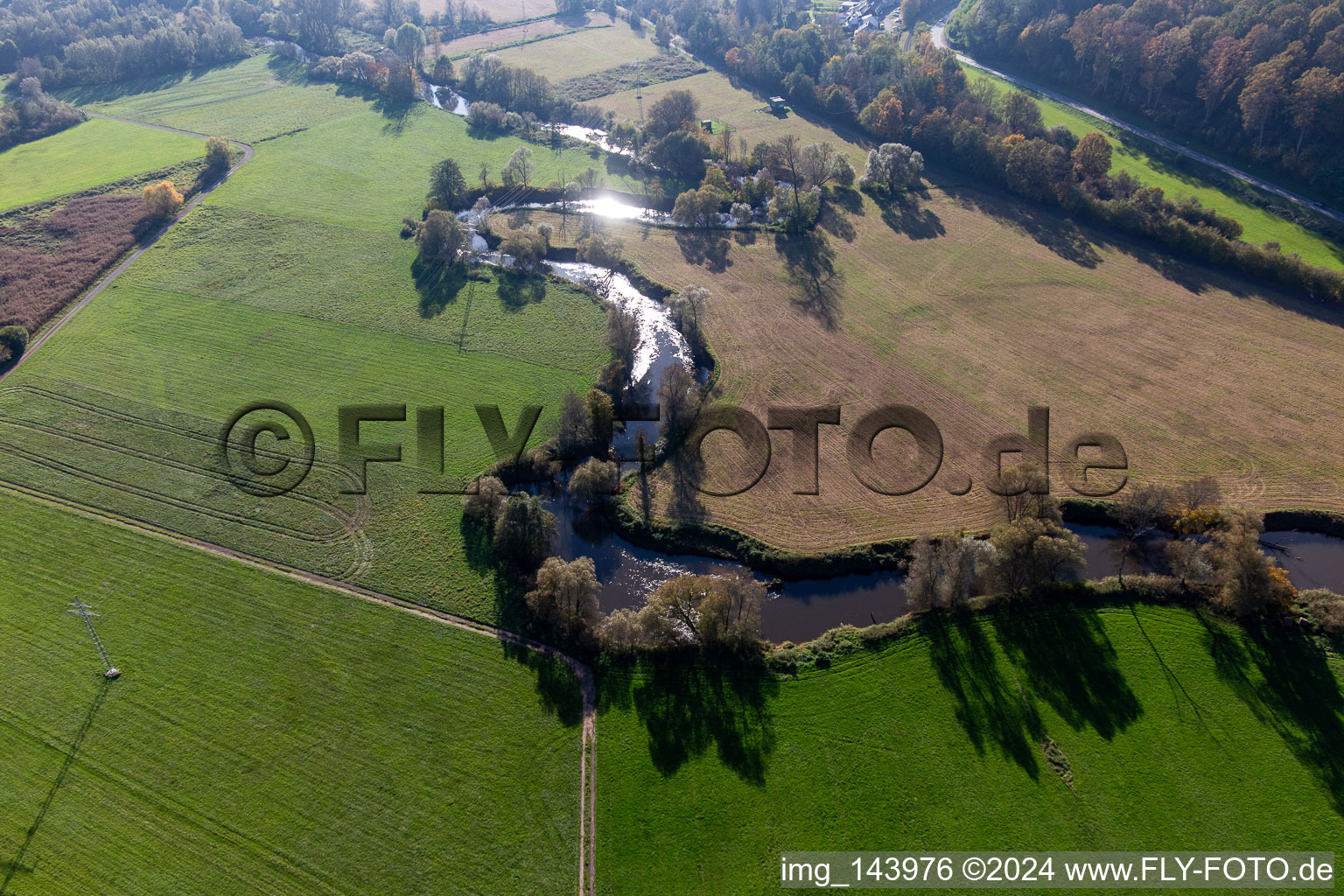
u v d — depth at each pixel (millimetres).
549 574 67625
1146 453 87625
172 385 99000
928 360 103500
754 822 55781
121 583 74000
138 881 53125
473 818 56156
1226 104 148875
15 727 62250
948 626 68875
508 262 126250
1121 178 133625
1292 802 55844
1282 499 81250
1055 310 112750
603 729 61500
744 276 122938
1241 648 66062
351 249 128625
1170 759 58594
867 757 59469
